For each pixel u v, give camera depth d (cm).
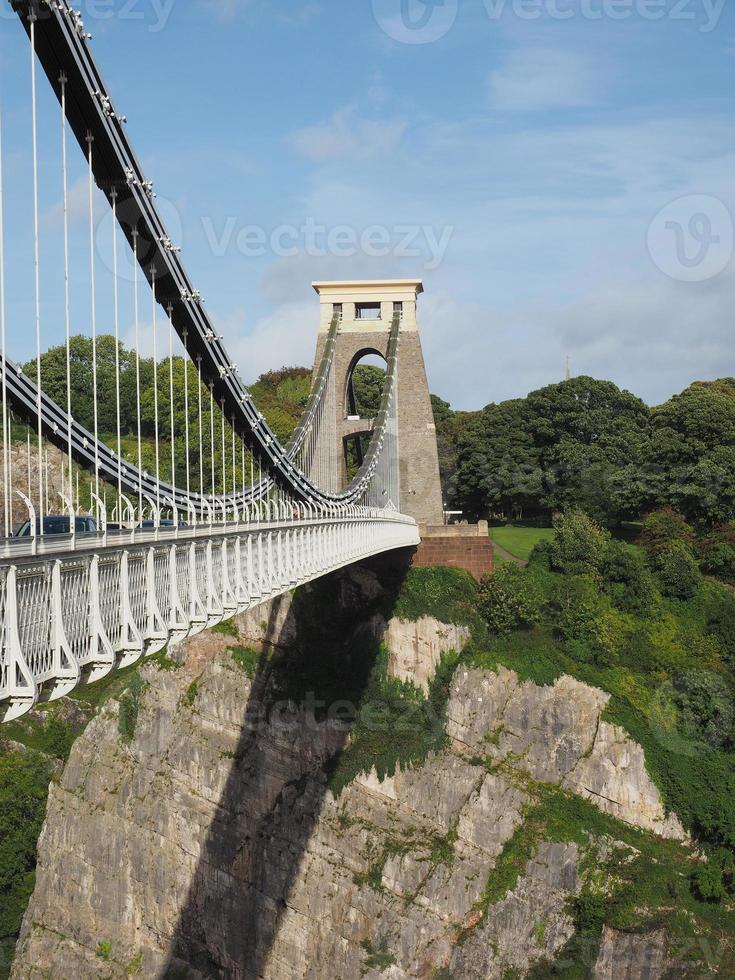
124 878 6175
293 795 6250
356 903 5859
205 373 3622
